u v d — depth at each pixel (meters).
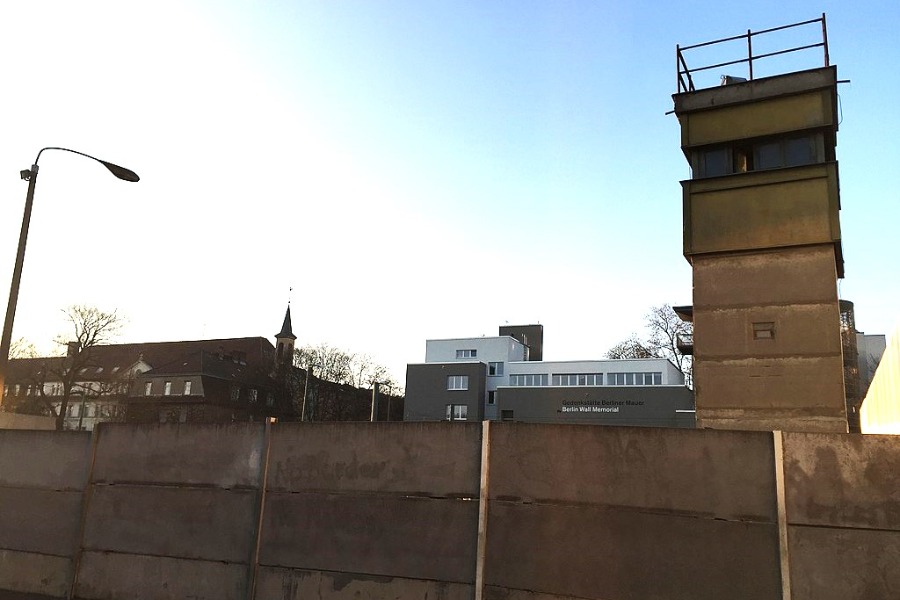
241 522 10.12
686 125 17.95
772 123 16.94
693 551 7.80
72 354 65.94
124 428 11.30
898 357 10.77
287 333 116.12
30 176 14.79
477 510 8.83
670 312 73.38
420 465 9.26
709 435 7.99
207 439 10.67
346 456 9.70
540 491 8.57
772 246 16.05
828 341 15.11
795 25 17.38
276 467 10.10
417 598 8.88
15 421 18.31
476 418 74.00
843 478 7.37
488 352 80.12
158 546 10.54
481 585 8.56
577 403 65.88
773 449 7.70
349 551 9.38
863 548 7.16
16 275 14.24
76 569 10.98
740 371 15.73
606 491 8.29
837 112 17.27
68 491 11.45
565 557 8.30
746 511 7.68
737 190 16.80
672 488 8.03
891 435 7.28
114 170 15.84
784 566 7.36
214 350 103.75
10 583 11.39
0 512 11.81
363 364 96.69
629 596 7.96
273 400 98.00
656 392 63.53
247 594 9.80
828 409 14.77
